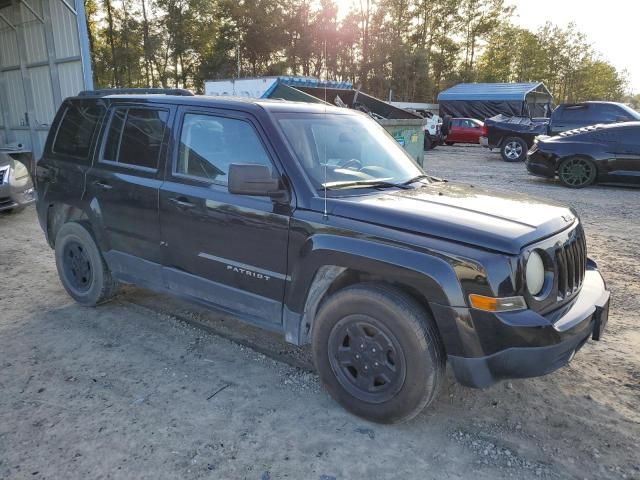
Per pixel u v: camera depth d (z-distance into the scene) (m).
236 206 3.49
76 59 13.13
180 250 3.89
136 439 2.96
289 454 2.85
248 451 2.87
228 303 3.72
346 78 48.41
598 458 2.85
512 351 2.68
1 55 15.48
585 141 11.78
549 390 3.55
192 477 2.66
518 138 18.59
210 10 43.50
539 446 2.95
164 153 3.98
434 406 3.34
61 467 2.72
